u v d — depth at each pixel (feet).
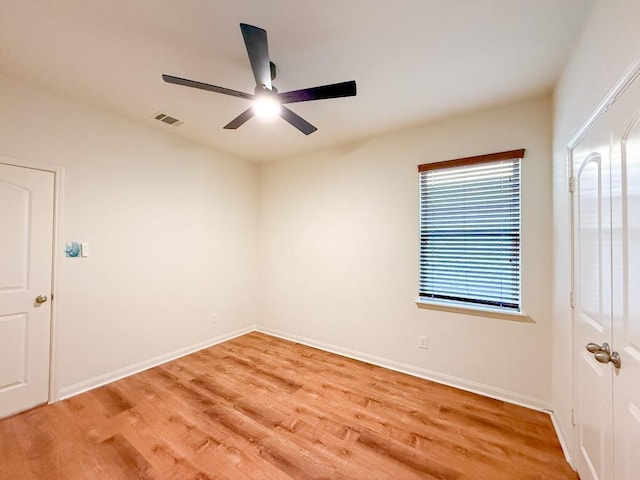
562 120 6.14
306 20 4.97
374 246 10.11
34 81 6.94
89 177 8.16
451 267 8.68
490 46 5.57
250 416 6.93
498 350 7.86
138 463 5.44
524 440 6.12
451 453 5.75
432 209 9.00
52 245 7.50
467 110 8.06
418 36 5.33
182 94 7.51
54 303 7.51
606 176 3.95
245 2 4.62
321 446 5.94
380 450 5.83
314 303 11.73
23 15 4.88
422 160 9.09
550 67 6.14
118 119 8.78
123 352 8.95
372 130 9.52
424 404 7.48
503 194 7.86
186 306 10.79
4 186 6.78
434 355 8.86
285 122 9.09
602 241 4.10
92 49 5.78
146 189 9.51
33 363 7.18
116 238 8.77
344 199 10.89
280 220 12.92
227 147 11.48
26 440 6.03
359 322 10.45
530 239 7.43
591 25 4.53
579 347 5.11
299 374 9.18
